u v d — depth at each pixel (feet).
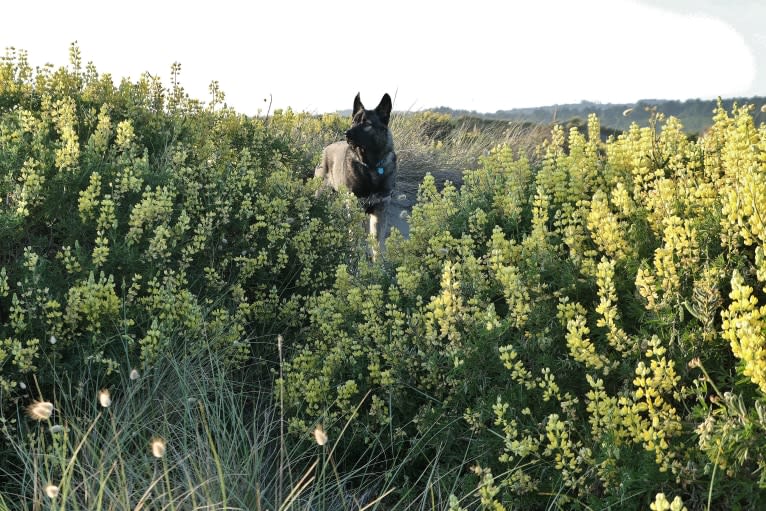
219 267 15.98
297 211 19.74
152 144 20.01
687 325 9.32
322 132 39.32
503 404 9.40
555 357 10.25
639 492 7.95
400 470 11.11
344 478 11.11
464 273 12.77
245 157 19.92
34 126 17.83
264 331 15.25
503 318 11.41
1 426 10.63
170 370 12.26
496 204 14.80
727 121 13.24
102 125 17.69
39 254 13.71
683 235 9.62
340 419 11.76
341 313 13.98
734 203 9.06
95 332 11.91
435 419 10.76
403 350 11.80
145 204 14.06
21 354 10.68
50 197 14.46
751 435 7.30
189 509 9.18
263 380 13.99
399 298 13.44
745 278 9.57
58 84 21.76
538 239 12.02
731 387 8.63
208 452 10.03
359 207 22.35
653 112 14.24
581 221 12.19
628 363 9.36
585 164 14.46
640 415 9.04
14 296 11.34
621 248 10.95
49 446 10.00
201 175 18.21
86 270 13.09
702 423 7.85
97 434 10.46
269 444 11.85
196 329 12.85
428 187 16.08
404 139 39.83
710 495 7.09
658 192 11.32
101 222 13.74
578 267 11.28
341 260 17.99
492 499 8.86
